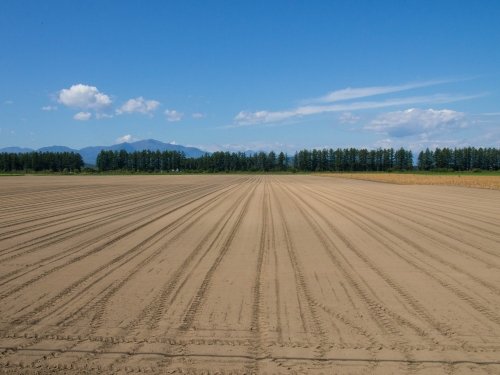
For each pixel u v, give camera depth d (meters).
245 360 5.00
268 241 12.88
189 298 7.32
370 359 5.02
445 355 5.12
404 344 5.44
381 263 9.95
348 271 9.21
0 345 5.43
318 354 5.15
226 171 172.50
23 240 12.95
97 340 5.57
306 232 14.62
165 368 4.80
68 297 7.37
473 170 155.62
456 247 11.85
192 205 24.81
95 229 15.21
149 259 10.36
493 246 11.98
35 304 7.00
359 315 6.50
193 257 10.60
